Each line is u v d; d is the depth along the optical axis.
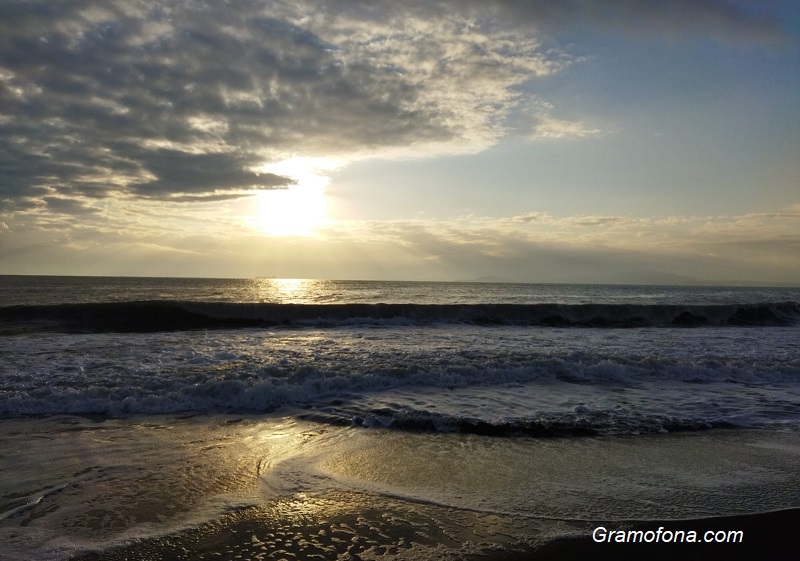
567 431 6.20
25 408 6.74
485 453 5.43
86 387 7.44
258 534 3.68
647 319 20.86
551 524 3.89
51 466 4.88
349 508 4.11
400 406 7.11
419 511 4.06
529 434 6.08
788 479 4.84
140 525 3.78
